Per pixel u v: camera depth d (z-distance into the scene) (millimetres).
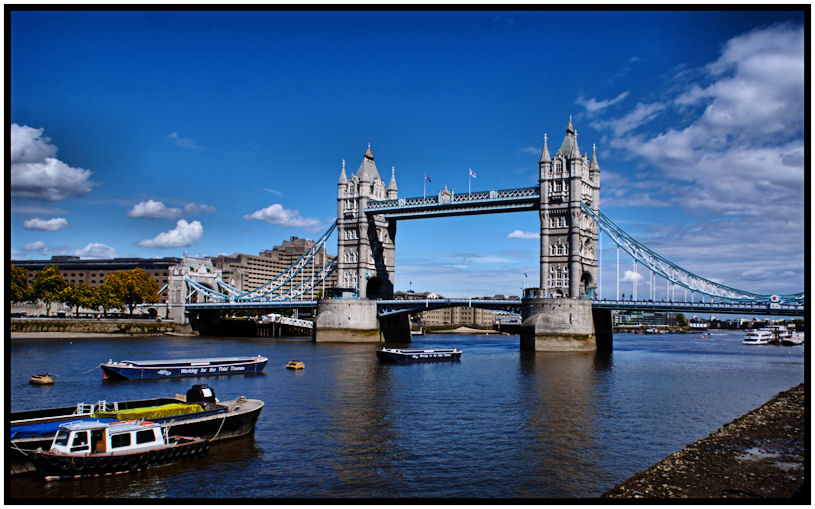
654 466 41219
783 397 68125
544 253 142250
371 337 162500
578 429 53344
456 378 84375
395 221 180750
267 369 95438
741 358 123000
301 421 55219
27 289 186000
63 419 44469
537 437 50375
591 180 150500
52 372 89750
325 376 86938
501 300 146000
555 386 76938
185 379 83750
